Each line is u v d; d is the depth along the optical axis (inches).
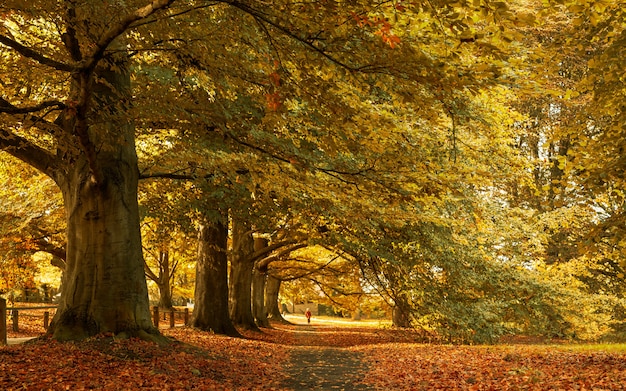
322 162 467.2
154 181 626.5
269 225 674.8
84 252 442.0
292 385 415.5
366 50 278.2
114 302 440.5
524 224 756.6
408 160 404.8
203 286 791.7
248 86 362.6
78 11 314.5
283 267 1189.1
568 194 340.8
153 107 408.5
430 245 667.4
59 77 401.1
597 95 334.0
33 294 1428.4
